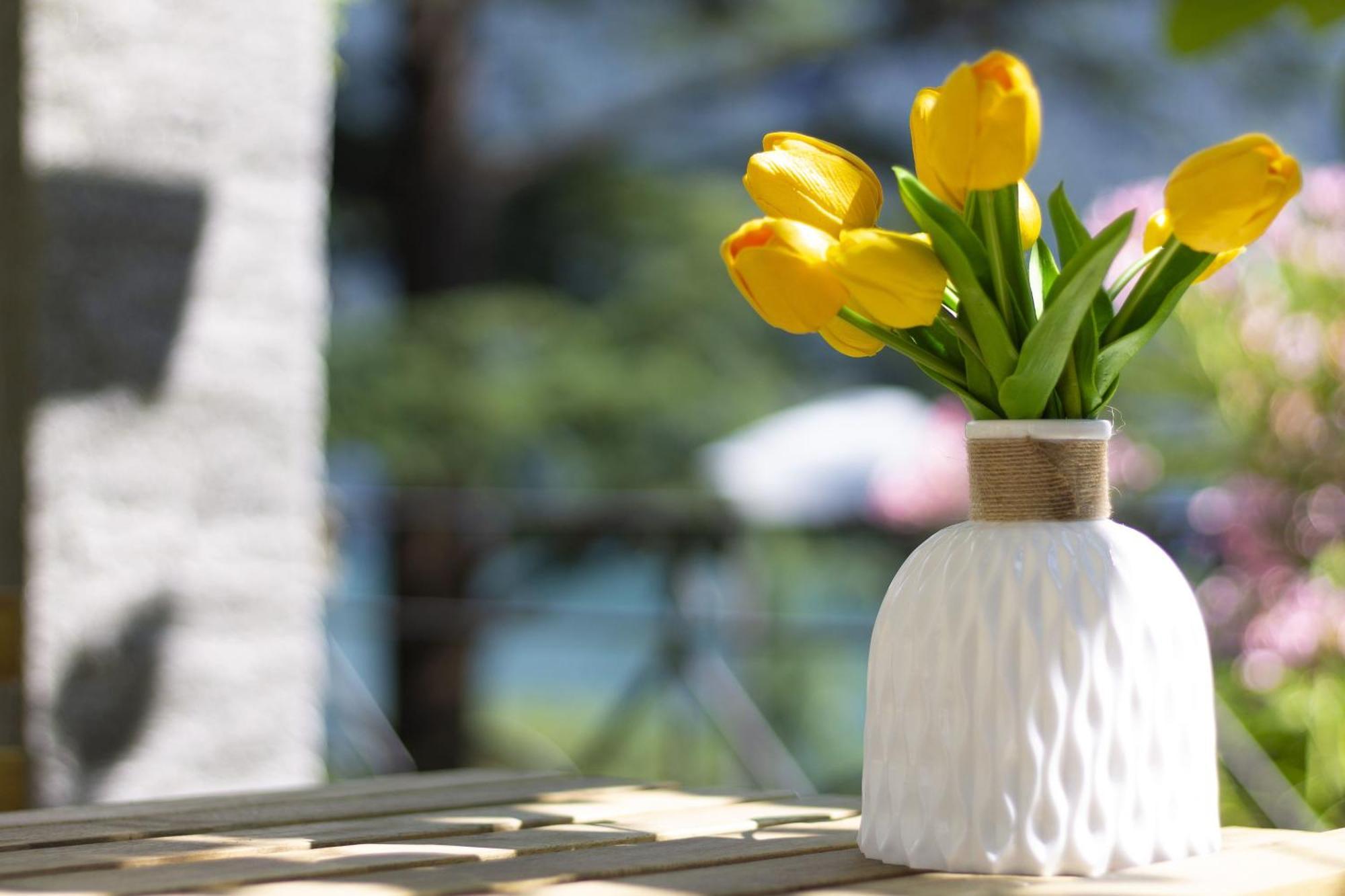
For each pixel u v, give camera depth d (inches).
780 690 224.1
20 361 89.7
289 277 99.7
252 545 97.1
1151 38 366.9
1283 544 135.7
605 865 37.5
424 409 323.0
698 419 366.9
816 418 293.4
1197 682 37.5
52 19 89.6
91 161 91.0
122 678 91.2
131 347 92.4
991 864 35.5
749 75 375.6
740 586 176.6
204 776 94.3
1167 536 139.6
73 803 88.8
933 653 36.5
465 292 339.0
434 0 325.7
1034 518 37.2
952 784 36.1
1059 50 370.3
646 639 163.0
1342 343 135.9
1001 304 36.4
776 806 50.5
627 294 385.7
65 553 89.4
